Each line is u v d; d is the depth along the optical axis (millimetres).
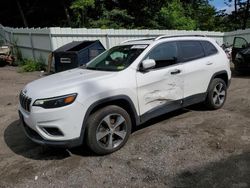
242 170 3904
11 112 7219
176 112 6430
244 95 7793
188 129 5383
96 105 4344
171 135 5121
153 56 5176
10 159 4641
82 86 4309
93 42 10406
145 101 4965
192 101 5863
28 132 4598
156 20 24375
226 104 6984
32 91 4500
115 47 5852
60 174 4070
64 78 4832
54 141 4191
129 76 4754
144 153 4520
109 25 22000
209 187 3568
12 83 11055
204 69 6008
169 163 4184
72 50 10383
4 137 5609
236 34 18641
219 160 4203
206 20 28484
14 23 27016
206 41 6336
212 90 6262
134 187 3662
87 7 21906
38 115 4184
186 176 3836
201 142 4801
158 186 3650
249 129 5297
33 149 4973
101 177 3928
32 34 14562
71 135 4184
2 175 4160
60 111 4098
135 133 5305
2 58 16047
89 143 4359
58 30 12445
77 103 4172
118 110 4570
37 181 3934
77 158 4496
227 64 6645
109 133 4516
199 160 4230
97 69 5250
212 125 5547
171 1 24828
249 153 4375
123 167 4152
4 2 25891
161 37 5484
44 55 13750
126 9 23938
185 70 5594
